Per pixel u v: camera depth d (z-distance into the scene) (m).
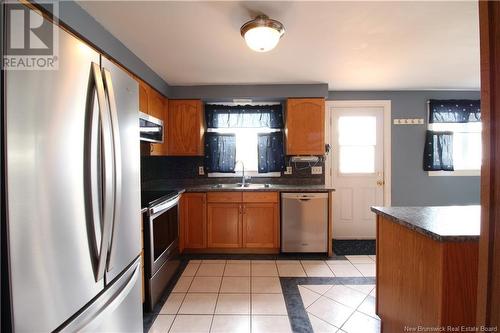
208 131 3.71
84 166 0.96
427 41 2.13
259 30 1.73
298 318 1.92
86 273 0.97
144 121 2.48
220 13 1.69
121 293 1.21
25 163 0.75
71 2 1.52
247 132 3.75
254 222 3.21
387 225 1.59
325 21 1.81
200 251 3.28
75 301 0.92
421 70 2.84
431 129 3.70
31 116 0.77
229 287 2.38
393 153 3.75
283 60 2.52
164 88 3.14
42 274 0.79
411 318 1.33
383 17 1.76
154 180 3.49
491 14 0.54
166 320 1.90
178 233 2.85
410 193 3.76
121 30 1.90
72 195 0.91
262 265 2.88
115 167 1.12
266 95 3.33
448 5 1.63
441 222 1.31
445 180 3.75
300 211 3.13
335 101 3.73
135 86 1.45
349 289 2.33
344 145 3.76
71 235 0.90
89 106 0.99
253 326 1.83
